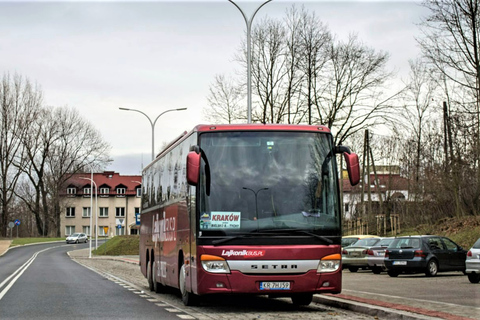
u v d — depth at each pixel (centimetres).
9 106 8438
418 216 4434
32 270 3728
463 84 3597
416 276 2705
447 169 3912
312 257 1284
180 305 1506
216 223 1287
